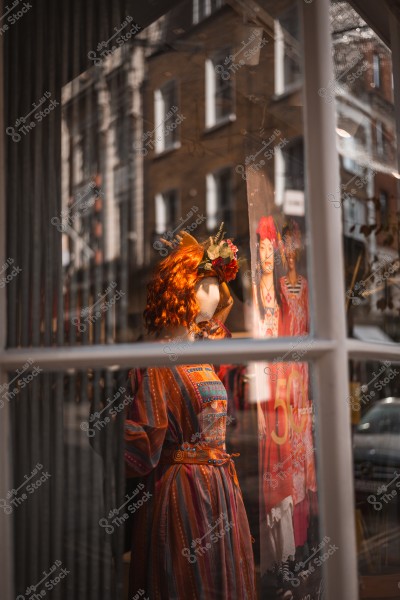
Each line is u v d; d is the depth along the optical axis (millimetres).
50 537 1315
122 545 1408
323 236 1395
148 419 1767
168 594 1771
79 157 1451
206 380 1905
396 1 1855
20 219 1374
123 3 1552
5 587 1194
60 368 1270
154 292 1988
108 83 1506
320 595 1964
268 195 2203
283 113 2279
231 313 2609
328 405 1364
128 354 1288
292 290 2131
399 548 1815
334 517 1351
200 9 2047
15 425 1305
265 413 1986
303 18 1449
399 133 2010
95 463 1359
